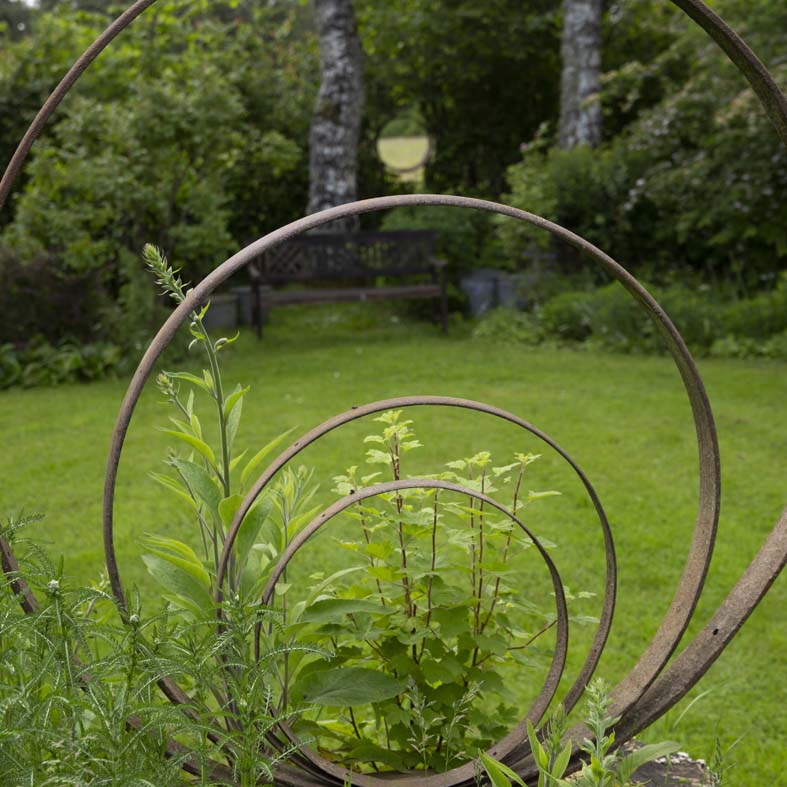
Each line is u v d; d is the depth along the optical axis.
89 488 4.75
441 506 1.97
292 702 1.68
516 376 7.36
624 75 11.20
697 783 2.07
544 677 2.94
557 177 10.45
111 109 8.49
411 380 7.28
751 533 4.03
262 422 6.01
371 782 1.69
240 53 13.60
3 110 10.92
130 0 13.90
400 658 1.80
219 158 9.33
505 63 15.41
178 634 1.52
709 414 1.76
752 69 1.62
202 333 1.60
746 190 8.98
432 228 10.45
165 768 1.37
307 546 3.88
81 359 7.74
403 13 14.95
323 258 9.61
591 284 9.81
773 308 8.25
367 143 15.88
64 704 1.36
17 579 1.53
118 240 8.98
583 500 4.49
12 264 7.85
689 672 1.73
